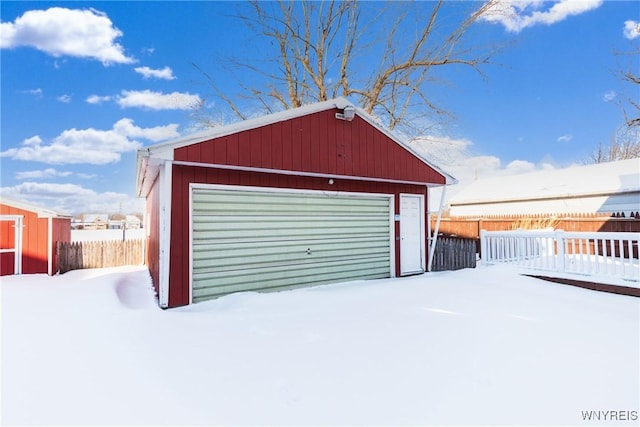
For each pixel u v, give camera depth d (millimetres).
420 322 4441
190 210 5711
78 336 3770
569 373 3045
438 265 10508
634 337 3957
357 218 7930
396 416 2379
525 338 3889
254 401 2543
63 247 10352
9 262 8992
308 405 2502
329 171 6988
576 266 6988
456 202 20172
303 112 6652
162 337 3779
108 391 2648
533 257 7953
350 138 7352
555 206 16109
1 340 3648
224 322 4375
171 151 5270
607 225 11289
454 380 2893
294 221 6938
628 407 2525
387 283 7137
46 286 6648
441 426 2275
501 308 5152
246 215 6352
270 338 3818
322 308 5121
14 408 2408
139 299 6246
